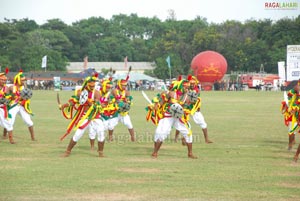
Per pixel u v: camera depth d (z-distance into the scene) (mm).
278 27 116688
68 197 10938
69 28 144750
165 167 14328
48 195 11086
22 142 19531
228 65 112125
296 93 17312
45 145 18703
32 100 50812
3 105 18938
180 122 15930
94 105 15875
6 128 19125
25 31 143625
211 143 19625
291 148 18000
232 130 24375
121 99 19859
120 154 16656
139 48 145250
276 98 57094
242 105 44312
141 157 16078
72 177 12852
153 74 115125
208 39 113000
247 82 97688
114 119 19891
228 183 12320
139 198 10883
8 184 12055
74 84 96062
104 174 13273
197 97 19500
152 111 17203
